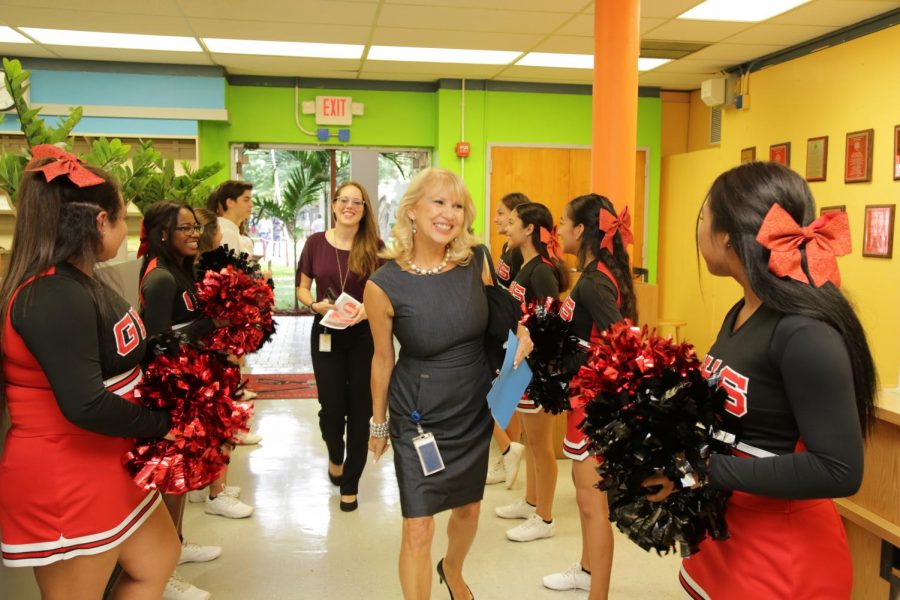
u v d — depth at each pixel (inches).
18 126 269.4
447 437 85.0
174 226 106.2
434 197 82.9
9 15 211.9
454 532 91.5
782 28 218.2
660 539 50.0
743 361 50.9
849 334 47.3
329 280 133.8
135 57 269.7
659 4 194.5
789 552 51.1
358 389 133.1
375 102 314.3
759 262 48.9
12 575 73.3
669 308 332.8
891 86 200.1
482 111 312.2
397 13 207.5
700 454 48.8
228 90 301.4
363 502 140.6
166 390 63.7
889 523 79.3
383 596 105.0
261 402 215.0
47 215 59.4
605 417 53.2
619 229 98.0
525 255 127.4
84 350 58.4
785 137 248.2
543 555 118.0
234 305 107.5
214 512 133.7
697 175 307.4
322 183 335.9
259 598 104.0
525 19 212.2
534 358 84.5
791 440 49.4
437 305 83.4
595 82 158.6
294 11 206.7
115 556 65.4
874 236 205.2
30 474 60.2
